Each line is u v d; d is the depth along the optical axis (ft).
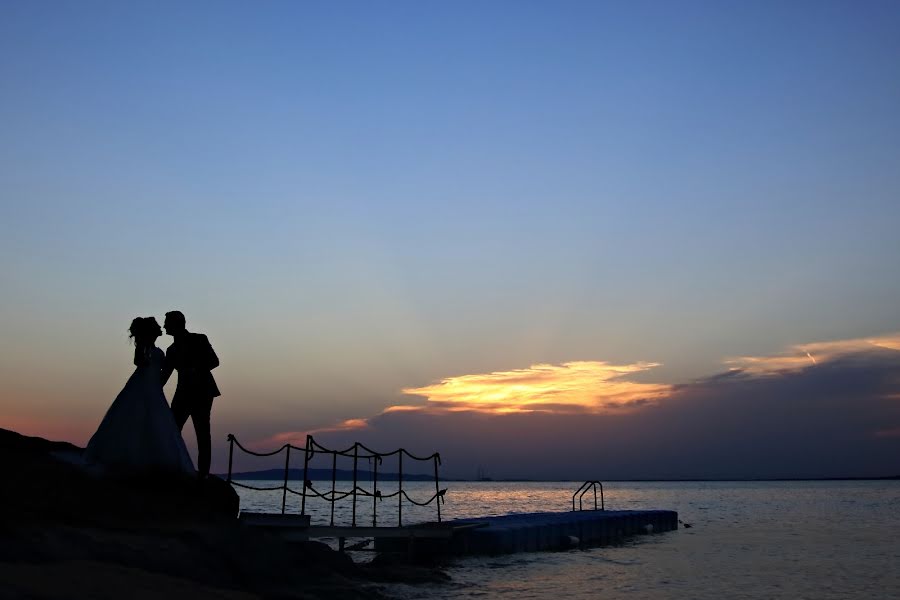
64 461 44.27
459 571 71.61
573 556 89.10
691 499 407.85
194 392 47.09
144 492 43.78
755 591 62.85
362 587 50.75
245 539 44.45
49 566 31.19
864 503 314.76
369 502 290.56
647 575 72.28
